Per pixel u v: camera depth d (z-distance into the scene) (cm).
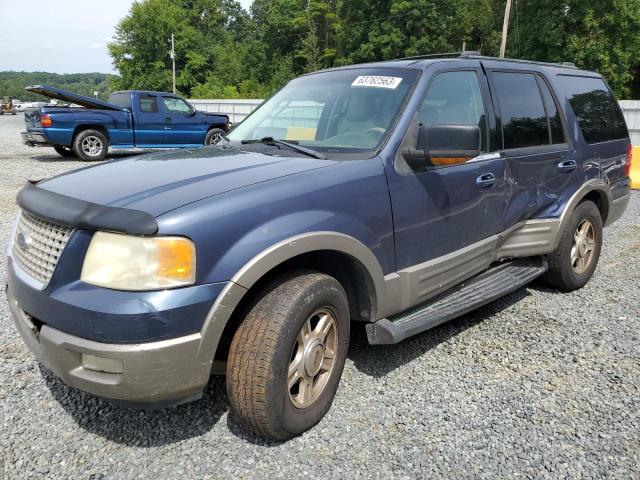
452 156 298
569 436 274
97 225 225
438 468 250
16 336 377
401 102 331
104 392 227
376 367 342
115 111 1443
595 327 409
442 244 344
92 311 219
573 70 511
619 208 544
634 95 4153
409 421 285
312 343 270
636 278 527
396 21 4869
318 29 6756
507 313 435
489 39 5044
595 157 493
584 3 3362
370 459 256
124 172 289
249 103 2878
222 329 235
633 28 3356
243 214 242
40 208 250
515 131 412
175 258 223
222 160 304
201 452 260
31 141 1414
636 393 317
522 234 429
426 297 337
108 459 254
